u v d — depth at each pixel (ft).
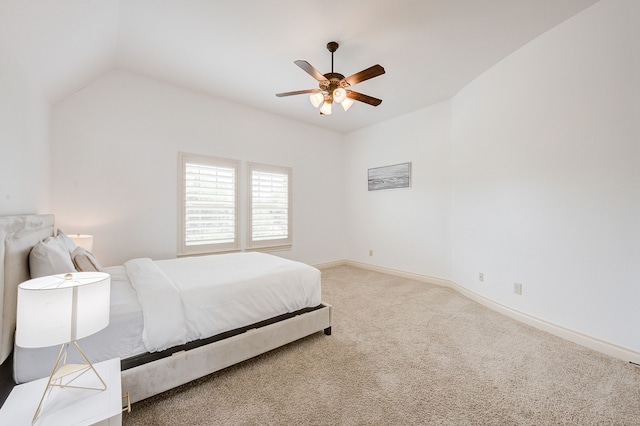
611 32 6.72
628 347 6.51
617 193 6.68
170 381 5.11
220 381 5.76
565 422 4.68
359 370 6.19
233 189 13.05
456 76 10.79
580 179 7.39
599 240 7.02
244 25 7.73
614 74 6.70
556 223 7.96
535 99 8.50
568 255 7.67
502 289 9.71
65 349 3.97
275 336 6.67
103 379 3.86
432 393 5.42
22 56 5.46
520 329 8.33
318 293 7.91
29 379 4.18
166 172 11.13
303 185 16.10
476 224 11.02
